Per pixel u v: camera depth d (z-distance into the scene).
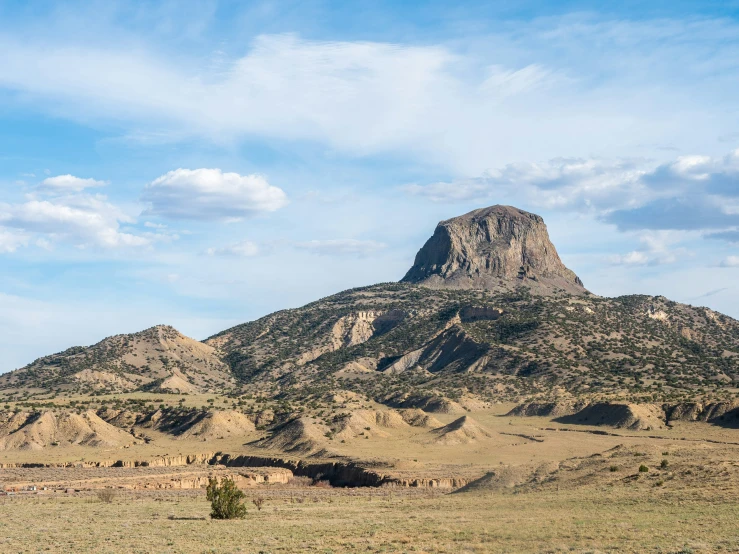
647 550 54.38
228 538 70.50
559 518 74.44
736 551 53.25
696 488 87.25
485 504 94.81
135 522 88.25
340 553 59.53
